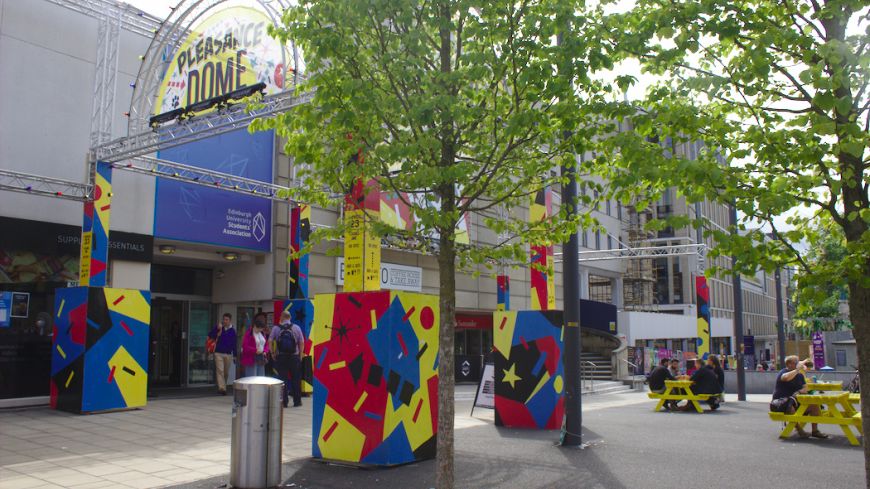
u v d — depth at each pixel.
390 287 22.38
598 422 13.38
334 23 6.69
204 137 13.41
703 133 5.65
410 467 8.37
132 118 14.40
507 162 7.04
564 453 9.45
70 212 14.88
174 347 19.28
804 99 5.38
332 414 8.69
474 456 9.21
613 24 6.10
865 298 4.84
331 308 8.91
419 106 5.89
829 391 14.33
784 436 11.08
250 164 18.44
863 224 5.00
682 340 47.12
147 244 16.02
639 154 5.23
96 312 12.99
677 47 5.46
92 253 13.66
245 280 19.34
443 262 6.46
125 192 15.70
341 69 6.61
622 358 27.81
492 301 27.34
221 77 13.38
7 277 13.77
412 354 8.74
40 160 14.38
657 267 56.69
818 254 5.68
